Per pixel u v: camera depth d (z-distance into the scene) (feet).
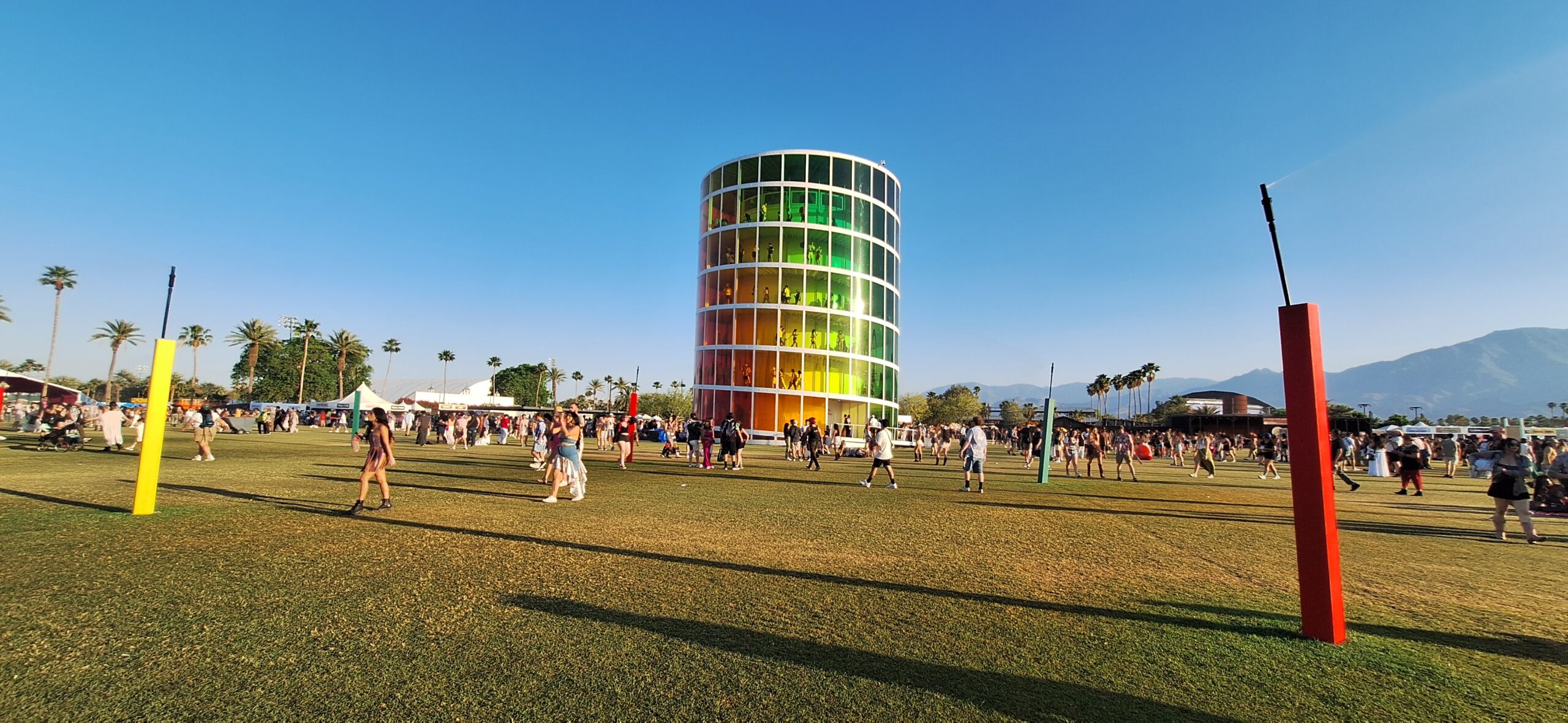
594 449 110.63
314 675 12.51
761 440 133.18
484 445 118.52
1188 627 17.08
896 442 149.59
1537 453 65.21
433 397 192.13
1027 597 19.72
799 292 138.72
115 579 18.72
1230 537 32.35
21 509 30.19
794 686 12.62
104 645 13.74
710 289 146.82
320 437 124.06
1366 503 51.08
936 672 13.58
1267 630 16.90
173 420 163.63
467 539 26.30
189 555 21.98
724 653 14.24
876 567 23.45
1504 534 34.96
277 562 21.31
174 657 13.15
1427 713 12.17
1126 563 25.29
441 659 13.47
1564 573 25.20
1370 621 18.11
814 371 136.15
